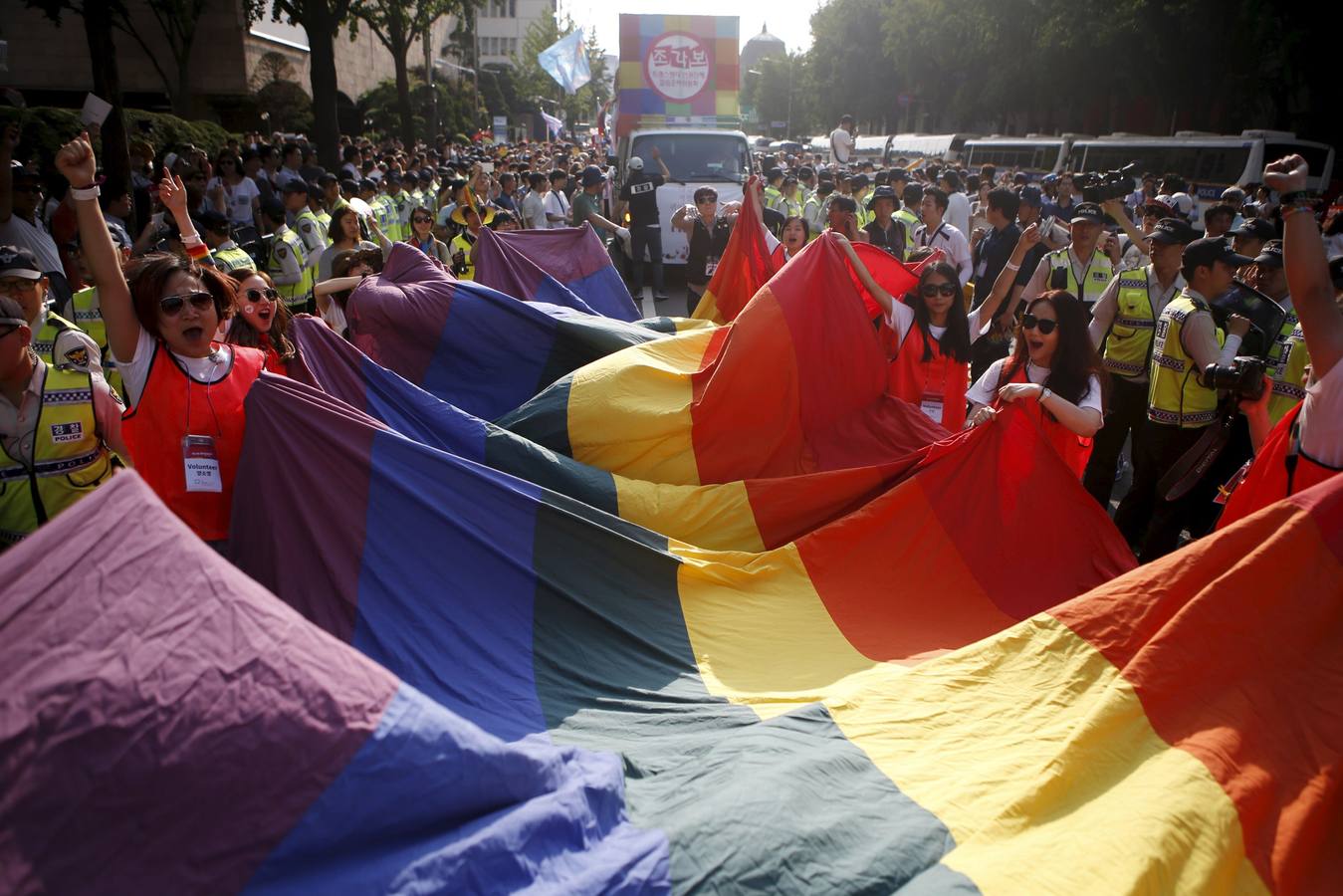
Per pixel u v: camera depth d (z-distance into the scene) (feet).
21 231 25.05
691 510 16.61
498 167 96.73
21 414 13.20
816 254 18.85
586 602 13.58
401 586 12.94
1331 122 101.71
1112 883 8.35
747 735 10.61
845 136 80.38
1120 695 10.10
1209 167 90.02
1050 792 9.35
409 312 21.04
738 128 65.31
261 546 12.88
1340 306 17.62
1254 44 98.22
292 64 145.89
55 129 50.37
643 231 50.55
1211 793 9.29
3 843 6.24
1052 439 17.51
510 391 21.12
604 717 12.19
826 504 16.76
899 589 15.57
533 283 26.63
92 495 7.17
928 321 20.35
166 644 7.02
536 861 8.03
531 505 13.96
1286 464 13.35
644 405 18.02
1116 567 15.85
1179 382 19.26
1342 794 9.92
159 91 126.21
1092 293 26.13
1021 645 11.32
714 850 8.53
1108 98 135.23
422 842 7.72
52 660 6.64
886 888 8.40
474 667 12.68
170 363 13.16
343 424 13.19
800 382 18.47
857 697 11.07
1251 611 10.67
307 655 7.54
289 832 7.12
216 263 23.17
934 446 16.70
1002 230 29.27
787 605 14.85
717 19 64.03
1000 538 16.11
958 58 158.51
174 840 6.76
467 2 135.95
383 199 48.21
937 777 9.73
